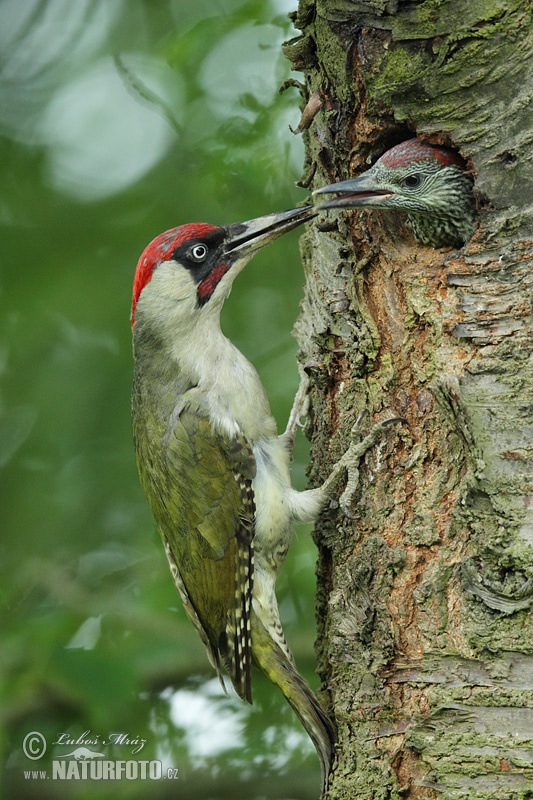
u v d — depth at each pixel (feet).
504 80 25.27
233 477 32.42
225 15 40.47
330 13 27.12
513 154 25.25
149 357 33.81
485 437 24.76
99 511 43.93
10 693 35.53
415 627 26.11
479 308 25.50
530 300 24.98
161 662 38.40
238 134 39.91
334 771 27.48
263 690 40.96
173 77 42.16
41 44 48.39
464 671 24.85
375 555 27.04
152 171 46.62
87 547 43.52
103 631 38.65
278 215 32.78
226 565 32.37
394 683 26.30
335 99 28.63
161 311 33.37
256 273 46.21
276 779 39.93
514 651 24.03
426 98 26.08
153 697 40.81
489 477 24.58
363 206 28.12
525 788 23.47
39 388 45.14
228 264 33.12
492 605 24.32
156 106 41.45
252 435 32.78
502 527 24.26
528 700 23.77
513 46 25.16
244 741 40.45
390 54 26.40
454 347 26.21
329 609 29.09
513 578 24.12
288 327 45.62
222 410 32.65
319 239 30.37
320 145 29.60
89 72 47.60
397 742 26.02
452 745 24.50
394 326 27.86
